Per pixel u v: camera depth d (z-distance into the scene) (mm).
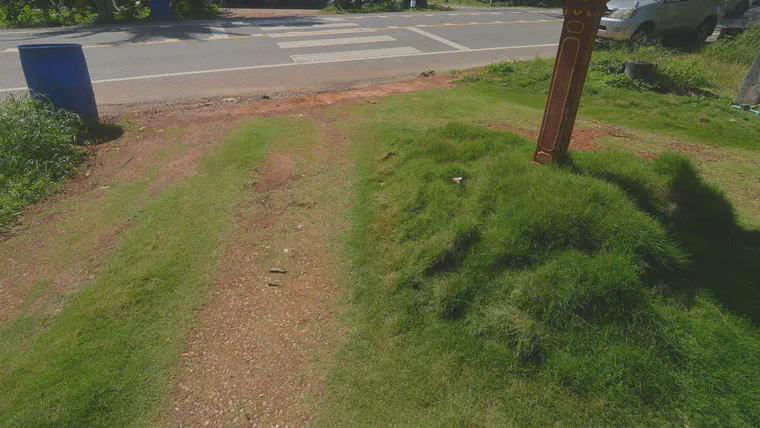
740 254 2941
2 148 4793
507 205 3146
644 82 7875
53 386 2480
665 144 5336
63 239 3773
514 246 2842
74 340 2777
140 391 2484
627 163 3807
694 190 3529
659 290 2639
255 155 5078
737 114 6609
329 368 2592
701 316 2479
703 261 2848
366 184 4320
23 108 5414
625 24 11047
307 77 9250
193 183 4539
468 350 2537
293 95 7977
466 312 2721
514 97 7445
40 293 3182
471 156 4289
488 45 13031
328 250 3516
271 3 26219
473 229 3084
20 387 2484
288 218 3936
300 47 12266
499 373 2400
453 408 2289
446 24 16875
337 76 9359
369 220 3762
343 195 4215
